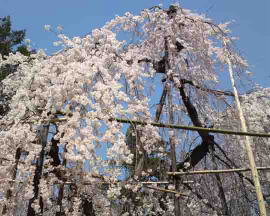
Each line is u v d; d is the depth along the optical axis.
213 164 4.98
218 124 5.43
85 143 2.74
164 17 5.27
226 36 5.32
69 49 3.63
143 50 5.24
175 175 3.75
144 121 3.28
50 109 3.03
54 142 3.28
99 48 3.82
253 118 5.49
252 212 5.07
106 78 3.31
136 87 3.77
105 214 3.00
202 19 5.48
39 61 3.50
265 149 5.52
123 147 2.84
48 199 2.82
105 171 2.83
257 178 3.77
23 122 3.03
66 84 3.03
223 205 4.74
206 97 5.21
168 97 4.27
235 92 4.68
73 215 2.80
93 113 2.92
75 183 2.93
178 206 3.61
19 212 3.01
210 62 5.26
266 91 5.62
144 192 4.11
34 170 2.79
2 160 2.92
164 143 4.10
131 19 5.21
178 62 5.21
